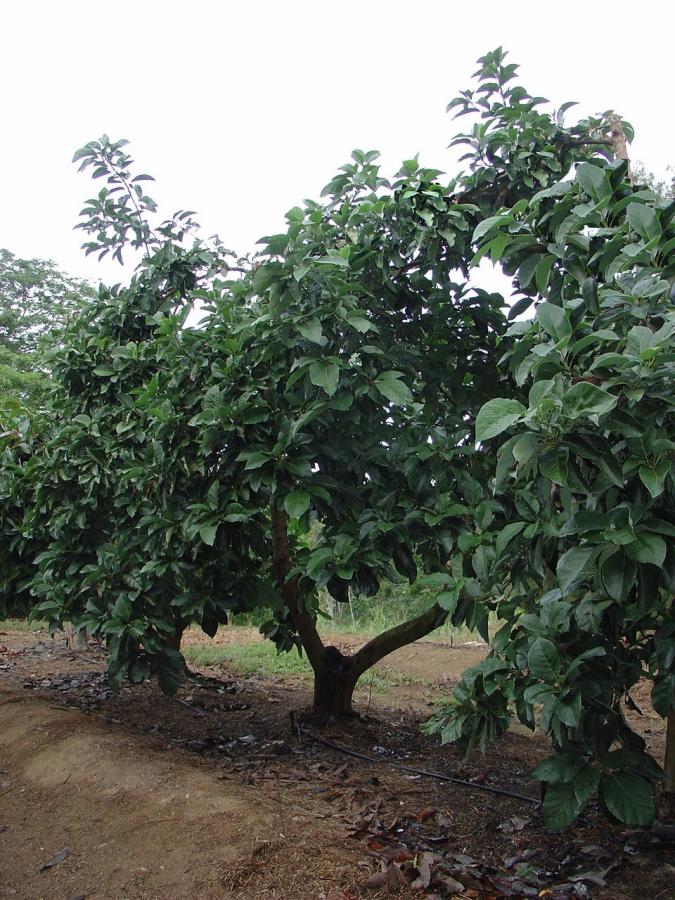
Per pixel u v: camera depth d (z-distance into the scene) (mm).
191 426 4457
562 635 3010
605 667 2906
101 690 6828
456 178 4430
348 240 4418
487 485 4312
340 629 13281
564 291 3430
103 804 3627
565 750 2883
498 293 4723
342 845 3184
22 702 5547
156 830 3291
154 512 4902
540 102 4434
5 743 4625
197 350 4617
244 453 3998
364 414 4215
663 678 2896
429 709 7141
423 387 4969
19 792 3941
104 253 5977
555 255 3232
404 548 4266
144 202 5855
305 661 9492
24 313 24562
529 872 3174
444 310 4809
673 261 2744
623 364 2354
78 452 5320
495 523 3863
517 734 6062
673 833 3473
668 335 2344
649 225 2781
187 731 5547
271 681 8367
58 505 5566
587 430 2422
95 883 2971
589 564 2748
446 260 4488
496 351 4863
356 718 6035
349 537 4250
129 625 4570
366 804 3865
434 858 3133
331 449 4145
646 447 2404
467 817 3896
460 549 3736
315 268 3904
